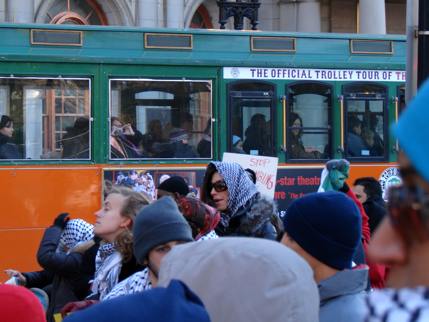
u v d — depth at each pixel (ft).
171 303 8.04
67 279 23.61
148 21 83.61
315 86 44.27
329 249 13.03
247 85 43.11
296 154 43.86
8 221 39.11
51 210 39.75
